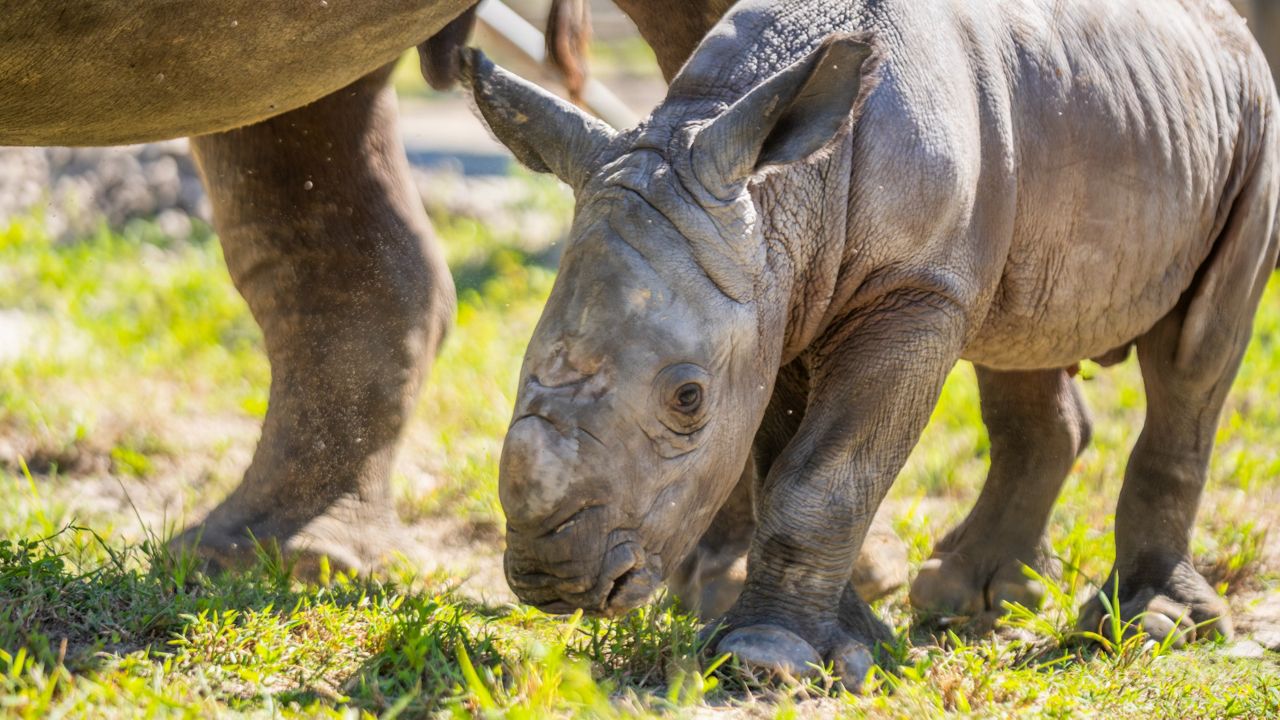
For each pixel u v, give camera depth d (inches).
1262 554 393.7
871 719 253.8
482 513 434.0
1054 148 315.6
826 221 278.4
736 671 271.9
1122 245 330.0
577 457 247.9
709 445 259.9
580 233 260.2
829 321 290.8
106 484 462.6
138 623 275.3
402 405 385.7
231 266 387.9
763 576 284.2
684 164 261.1
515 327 662.5
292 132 373.4
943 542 377.4
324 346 378.0
